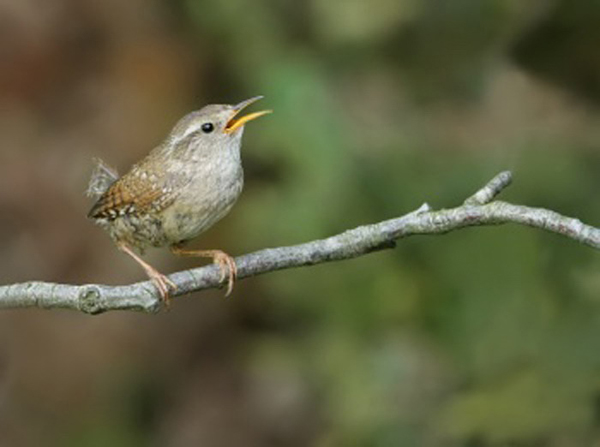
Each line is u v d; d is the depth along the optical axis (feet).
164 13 47.98
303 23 43.37
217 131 29.12
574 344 33.86
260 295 46.29
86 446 44.65
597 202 36.65
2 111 46.73
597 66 37.29
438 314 38.04
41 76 47.01
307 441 44.91
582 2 35.83
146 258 45.44
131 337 46.09
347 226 38.63
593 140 38.37
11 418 44.83
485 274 36.99
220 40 45.88
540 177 37.24
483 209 22.98
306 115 39.88
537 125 39.24
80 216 45.83
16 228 45.78
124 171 45.68
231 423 45.68
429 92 41.09
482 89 40.37
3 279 45.09
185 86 46.88
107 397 45.55
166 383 46.29
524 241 36.70
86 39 47.42
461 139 39.93
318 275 40.11
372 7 40.73
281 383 45.70
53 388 45.37
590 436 32.68
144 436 45.44
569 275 35.53
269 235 39.22
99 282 45.24
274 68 41.34
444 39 40.42
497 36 39.42
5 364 45.37
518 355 35.14
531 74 38.96
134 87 46.68
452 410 34.42
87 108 46.75
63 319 45.78
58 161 46.16
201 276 25.32
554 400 33.09
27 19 47.01
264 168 45.09
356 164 39.27
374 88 41.86
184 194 28.89
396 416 38.14
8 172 45.96
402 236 23.82
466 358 36.68
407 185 38.65
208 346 46.73
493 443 33.35
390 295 38.52
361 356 39.40
